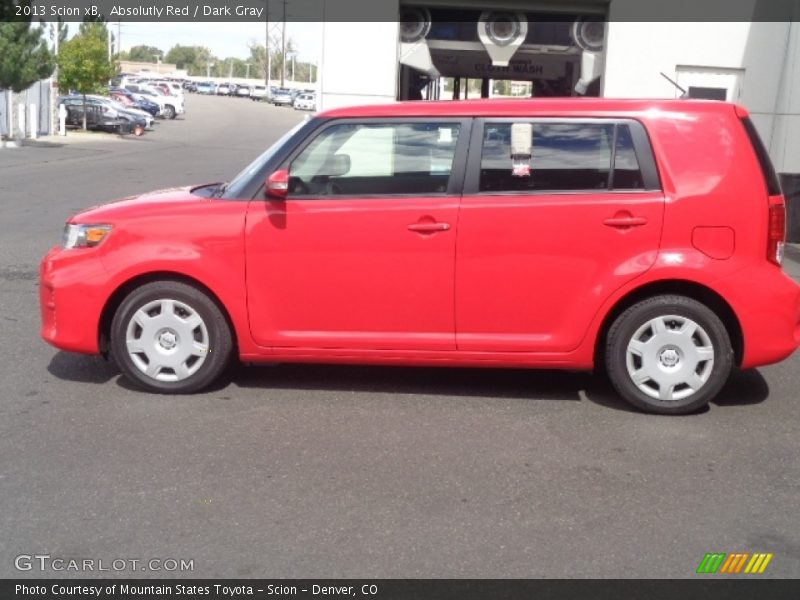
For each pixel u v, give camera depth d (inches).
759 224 226.7
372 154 235.5
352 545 166.2
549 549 165.8
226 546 165.5
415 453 208.4
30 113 1376.7
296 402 241.1
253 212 234.1
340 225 231.6
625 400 238.4
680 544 168.2
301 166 236.2
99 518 175.3
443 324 233.8
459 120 233.9
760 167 229.6
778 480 197.0
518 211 228.7
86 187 753.0
